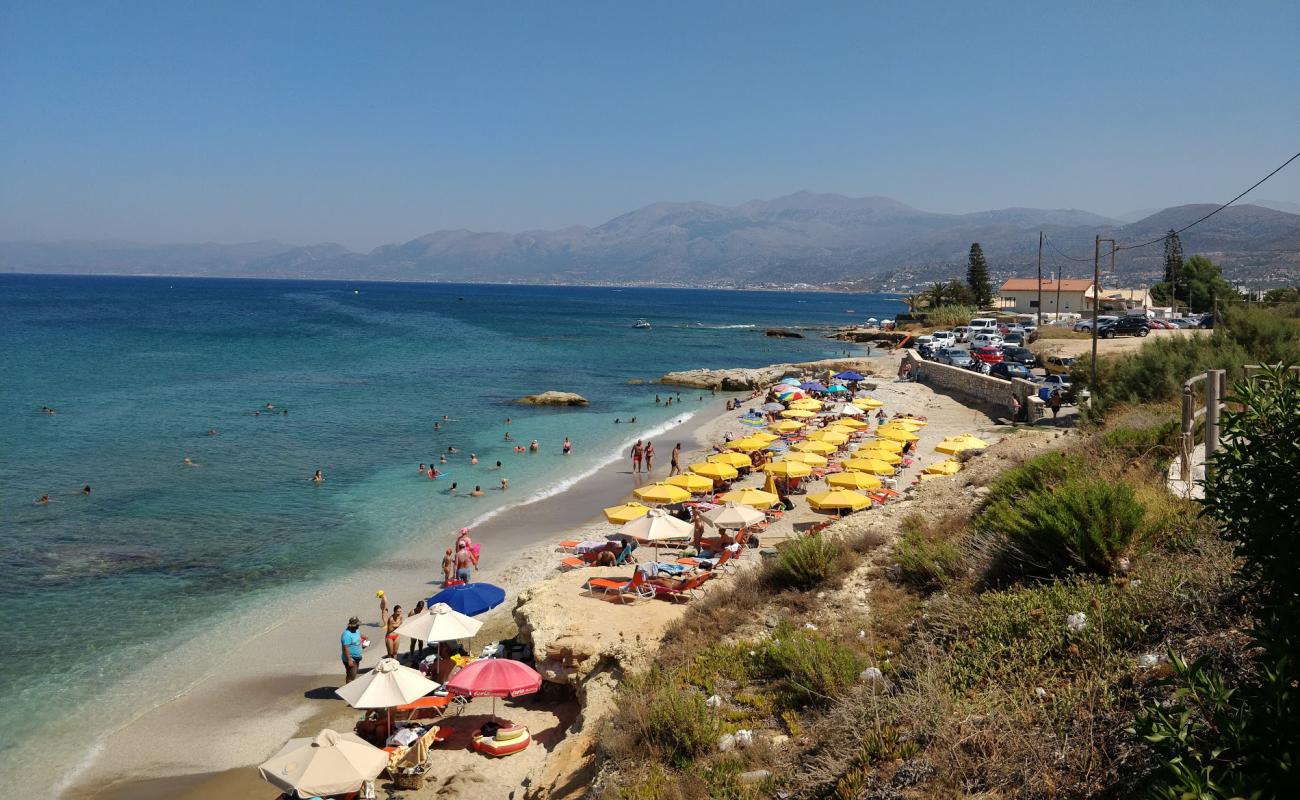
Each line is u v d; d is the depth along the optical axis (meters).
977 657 8.32
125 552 22.45
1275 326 26.89
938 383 54.25
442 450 37.47
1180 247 107.50
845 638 10.31
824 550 13.14
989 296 117.69
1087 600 8.70
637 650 12.15
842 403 46.19
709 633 11.70
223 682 15.62
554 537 24.78
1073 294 106.06
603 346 97.50
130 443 36.50
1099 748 6.07
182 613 18.61
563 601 15.90
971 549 11.77
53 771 12.74
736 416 48.22
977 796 6.05
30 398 47.66
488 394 55.75
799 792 7.14
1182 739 4.67
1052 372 48.03
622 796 7.88
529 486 31.42
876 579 12.43
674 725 8.61
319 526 25.44
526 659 15.45
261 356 74.69
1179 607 7.78
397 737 12.92
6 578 20.22
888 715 7.49
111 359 68.50
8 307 137.00
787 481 27.83
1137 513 9.70
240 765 13.07
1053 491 11.54
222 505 27.36
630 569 17.97
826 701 8.70
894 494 25.88
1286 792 4.22
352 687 13.13
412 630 15.39
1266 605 5.61
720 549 20.73
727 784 7.61
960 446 28.34
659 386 63.06
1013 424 36.81
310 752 10.79
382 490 30.11
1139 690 6.61
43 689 15.03
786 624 10.89
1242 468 5.38
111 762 13.02
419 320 138.00
